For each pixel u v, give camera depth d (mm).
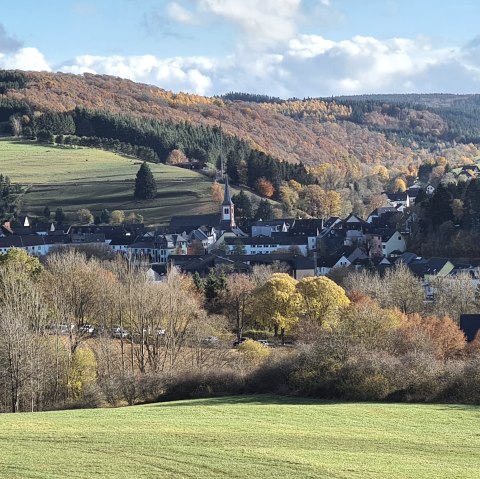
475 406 81750
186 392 96188
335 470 52531
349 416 75938
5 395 96375
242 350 117875
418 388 86500
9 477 50438
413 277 186375
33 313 115188
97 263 187375
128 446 59781
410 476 51469
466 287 164625
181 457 56062
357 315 111938
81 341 116312
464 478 51250
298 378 91938
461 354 108688
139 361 112500
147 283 135375
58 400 99688
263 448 59594
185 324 128875
